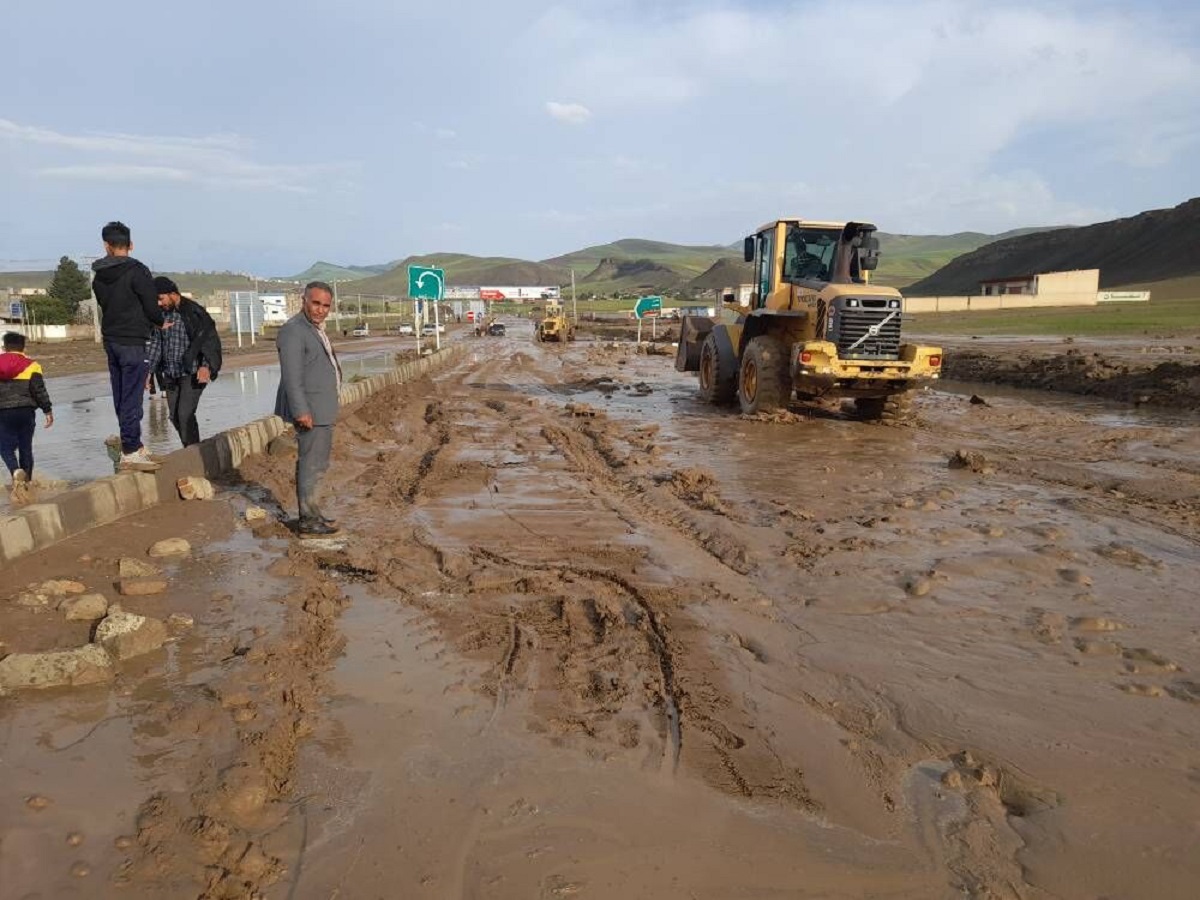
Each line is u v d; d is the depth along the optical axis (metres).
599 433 11.91
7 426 8.62
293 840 2.72
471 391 18.80
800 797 3.05
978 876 2.65
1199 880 2.64
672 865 2.65
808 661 4.18
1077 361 20.91
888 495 7.86
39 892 2.41
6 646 4.00
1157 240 122.25
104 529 6.07
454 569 5.52
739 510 7.17
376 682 3.88
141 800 2.86
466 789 3.03
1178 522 6.93
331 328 84.88
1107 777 3.20
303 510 6.22
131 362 6.73
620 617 4.73
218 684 3.70
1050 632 4.54
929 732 3.53
